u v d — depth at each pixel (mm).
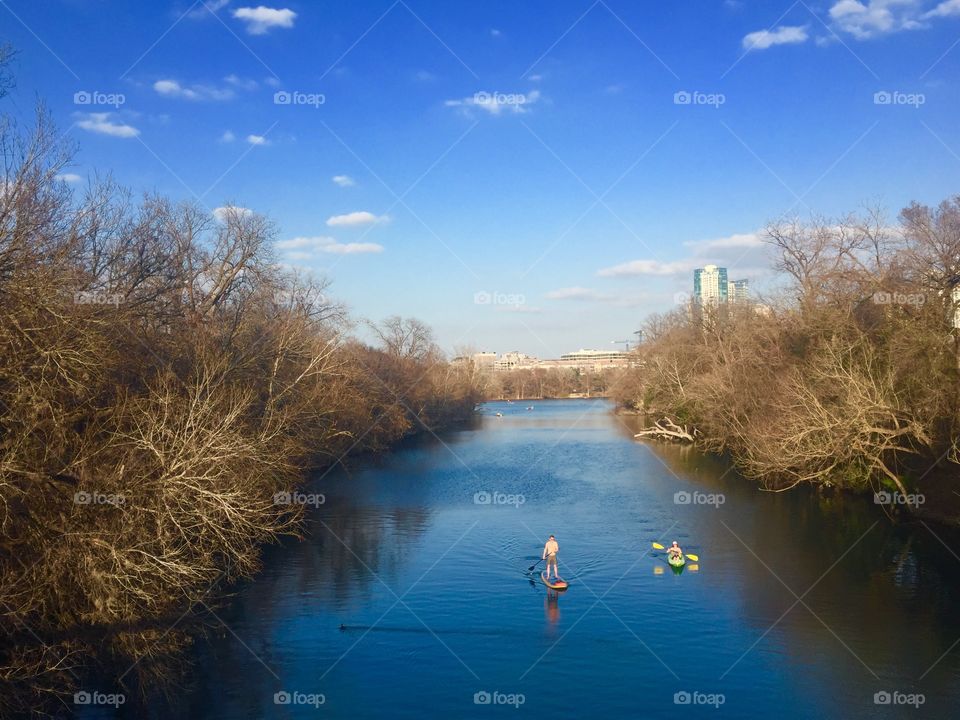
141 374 27031
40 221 23094
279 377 41031
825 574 27875
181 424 24281
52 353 19859
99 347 23188
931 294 38844
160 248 34344
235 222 40812
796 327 49688
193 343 32750
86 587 20859
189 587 24922
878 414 36938
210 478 22188
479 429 100688
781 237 52594
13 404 19828
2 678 18656
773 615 23672
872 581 26922
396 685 18922
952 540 32188
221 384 31047
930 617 23297
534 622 23250
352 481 52094
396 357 89188
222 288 40094
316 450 45125
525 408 161125
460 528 36344
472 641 21750
